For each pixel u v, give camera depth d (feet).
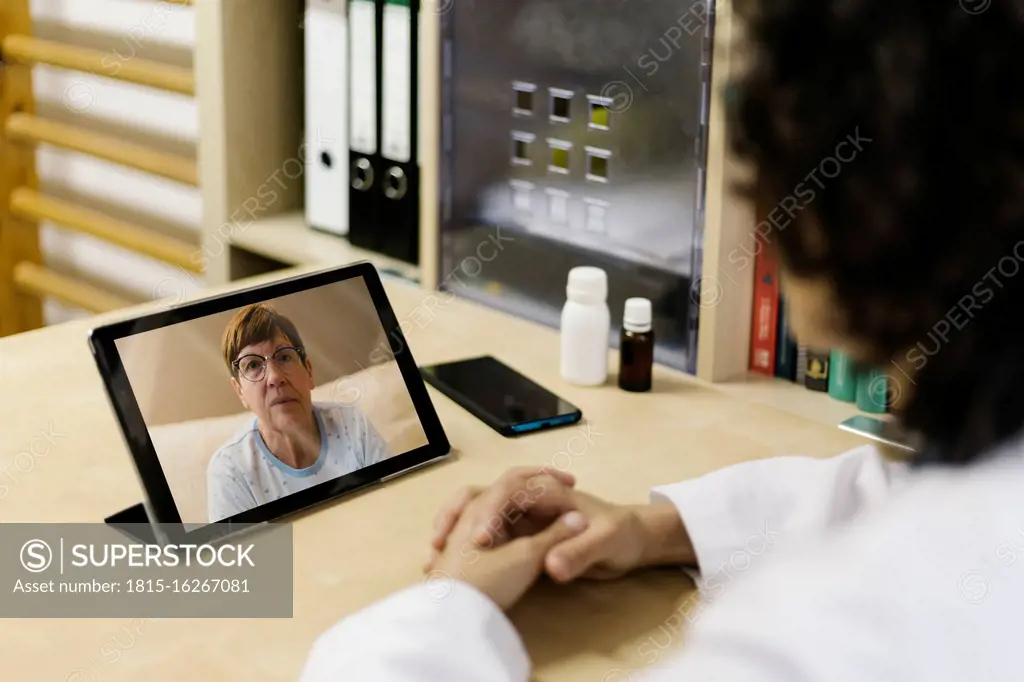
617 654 2.55
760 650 1.48
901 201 1.55
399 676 2.07
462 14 4.60
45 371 3.94
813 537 2.59
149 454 2.88
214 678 2.43
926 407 1.61
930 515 1.51
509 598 2.65
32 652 2.49
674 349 4.24
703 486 2.96
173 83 6.40
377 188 5.36
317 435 3.17
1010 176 1.49
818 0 1.59
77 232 8.04
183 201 7.17
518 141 4.56
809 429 3.71
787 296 1.77
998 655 1.39
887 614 1.44
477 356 4.23
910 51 1.51
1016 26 1.46
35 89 7.76
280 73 5.87
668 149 4.05
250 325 3.10
